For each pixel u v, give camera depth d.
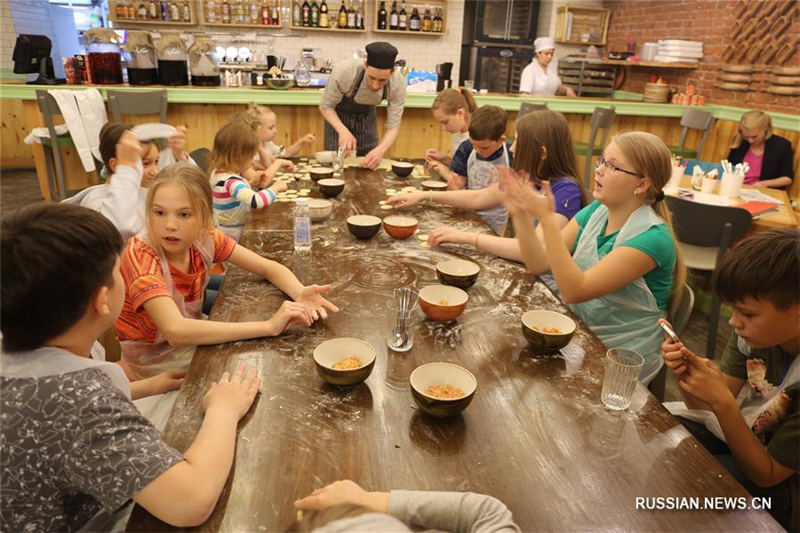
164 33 4.40
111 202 1.98
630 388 1.06
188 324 1.26
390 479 0.87
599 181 1.59
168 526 0.78
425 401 0.98
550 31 6.87
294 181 2.79
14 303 0.76
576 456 0.93
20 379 0.78
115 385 0.90
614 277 1.46
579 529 0.78
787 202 3.13
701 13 5.70
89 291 0.81
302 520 0.67
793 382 1.16
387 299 1.50
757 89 5.11
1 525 0.80
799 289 1.03
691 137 5.79
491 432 0.98
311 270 1.68
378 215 2.24
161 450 0.80
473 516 0.77
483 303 1.50
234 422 0.96
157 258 1.43
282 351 1.23
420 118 5.02
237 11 5.98
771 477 1.08
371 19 6.45
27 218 0.78
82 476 0.77
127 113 3.93
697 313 3.35
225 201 2.37
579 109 5.44
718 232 2.58
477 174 2.69
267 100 4.49
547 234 1.42
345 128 3.35
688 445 0.96
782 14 4.79
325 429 0.98
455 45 6.71
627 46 6.70
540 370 1.19
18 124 5.92
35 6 6.33
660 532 0.78
